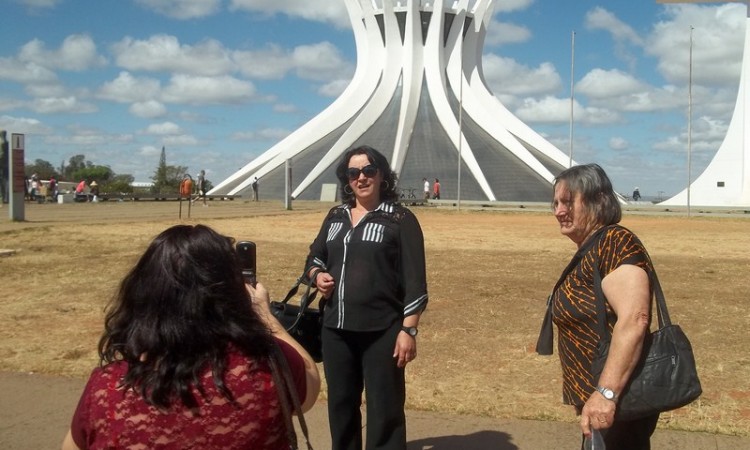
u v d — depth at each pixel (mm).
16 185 22484
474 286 10961
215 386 2174
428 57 57594
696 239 20188
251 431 2201
